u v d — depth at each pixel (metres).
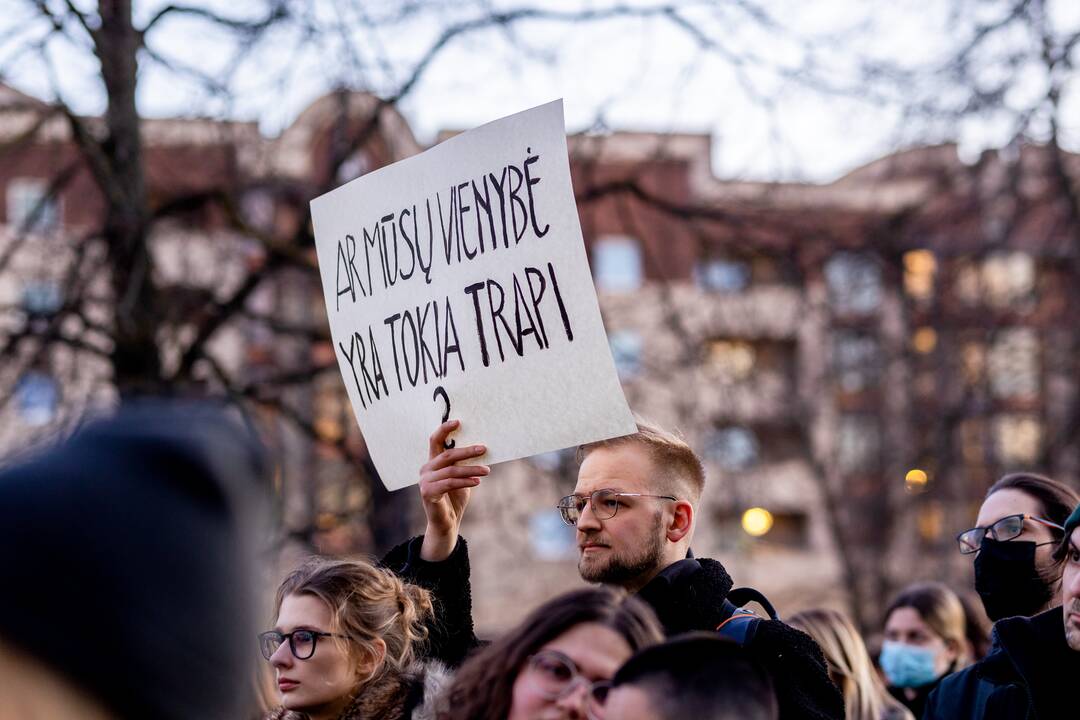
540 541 23.91
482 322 3.21
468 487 3.21
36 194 10.15
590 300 3.01
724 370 13.09
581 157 10.62
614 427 2.97
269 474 0.97
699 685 1.92
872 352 17.52
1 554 0.83
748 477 15.98
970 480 18.67
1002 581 3.64
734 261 12.50
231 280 11.31
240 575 0.91
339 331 3.61
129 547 0.86
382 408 3.48
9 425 8.30
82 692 0.84
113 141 8.88
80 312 8.98
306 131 10.66
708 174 12.83
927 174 13.50
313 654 3.00
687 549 3.27
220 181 10.38
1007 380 17.03
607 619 2.23
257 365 11.95
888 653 4.96
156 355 9.02
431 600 3.33
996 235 14.12
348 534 11.35
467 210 3.26
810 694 2.94
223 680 0.89
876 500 19.66
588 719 2.16
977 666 3.58
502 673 2.20
